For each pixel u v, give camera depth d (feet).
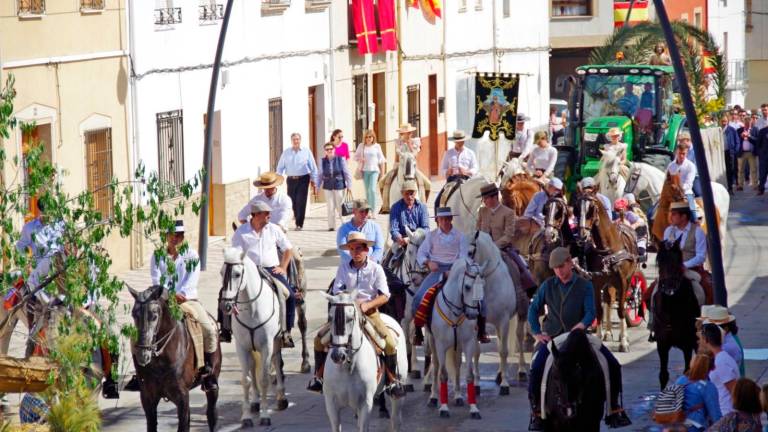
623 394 57.82
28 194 40.91
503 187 79.10
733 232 109.60
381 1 130.11
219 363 51.06
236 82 105.91
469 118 159.02
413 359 60.39
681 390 41.83
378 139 137.18
